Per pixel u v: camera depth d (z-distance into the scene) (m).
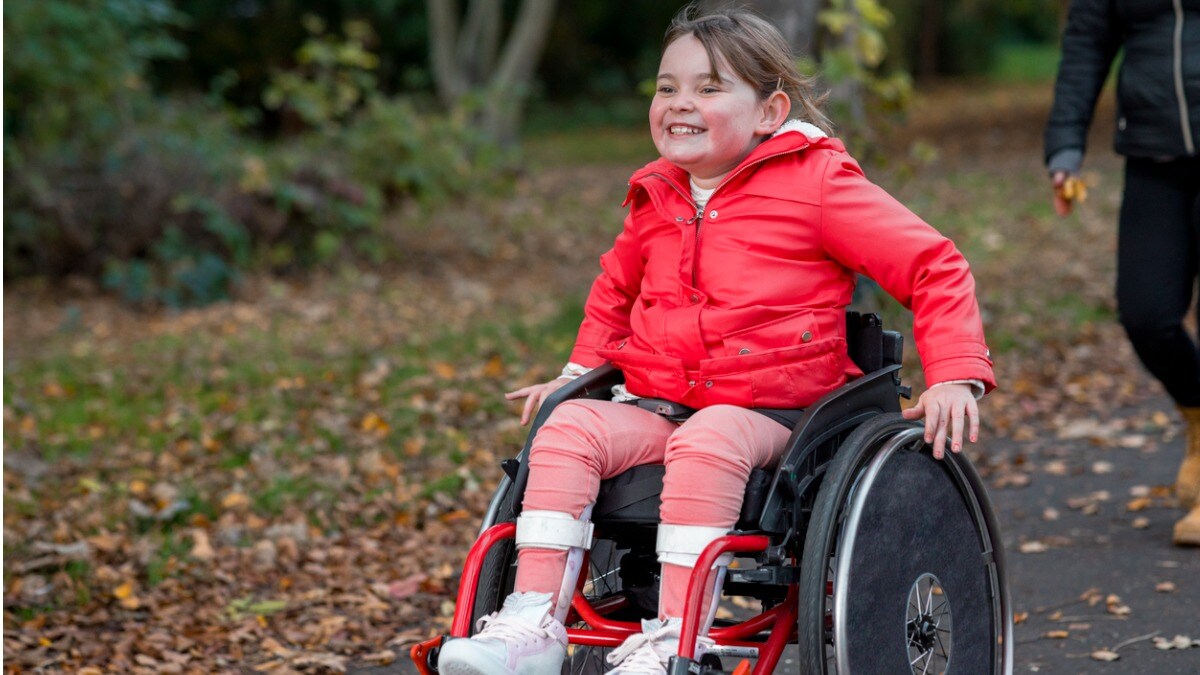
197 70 21.95
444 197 10.39
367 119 10.30
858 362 2.49
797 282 2.36
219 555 4.18
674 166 2.50
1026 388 5.95
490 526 2.42
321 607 3.77
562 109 25.72
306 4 23.48
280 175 9.53
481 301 8.67
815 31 6.42
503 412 5.82
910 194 12.38
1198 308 3.78
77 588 3.86
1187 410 3.86
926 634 2.38
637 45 27.70
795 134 2.37
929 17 29.73
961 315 2.26
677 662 2.05
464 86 16.45
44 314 8.45
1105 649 3.16
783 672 3.18
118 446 5.51
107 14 10.05
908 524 2.29
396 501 4.68
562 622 2.28
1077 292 7.93
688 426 2.24
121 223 9.03
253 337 7.62
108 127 9.35
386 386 6.29
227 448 5.42
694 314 2.37
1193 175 3.62
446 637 2.15
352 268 9.60
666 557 2.17
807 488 2.24
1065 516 4.30
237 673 3.32
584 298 8.30
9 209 8.98
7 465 5.16
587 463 2.27
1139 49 3.62
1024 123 20.48
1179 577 3.60
